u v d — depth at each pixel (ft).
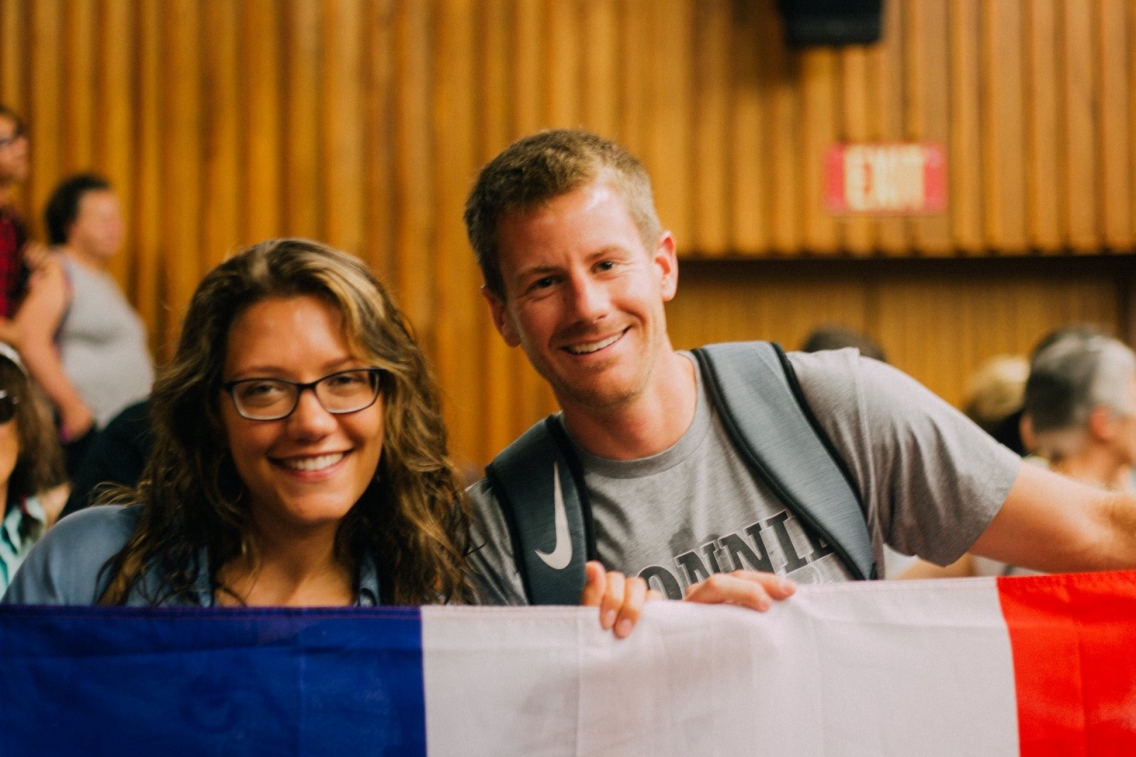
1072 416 7.86
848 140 14.76
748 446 4.86
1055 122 14.93
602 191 4.68
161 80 14.69
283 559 4.49
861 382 4.91
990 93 14.84
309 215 14.71
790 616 4.41
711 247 14.79
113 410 11.80
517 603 4.90
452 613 4.34
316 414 4.15
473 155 14.75
